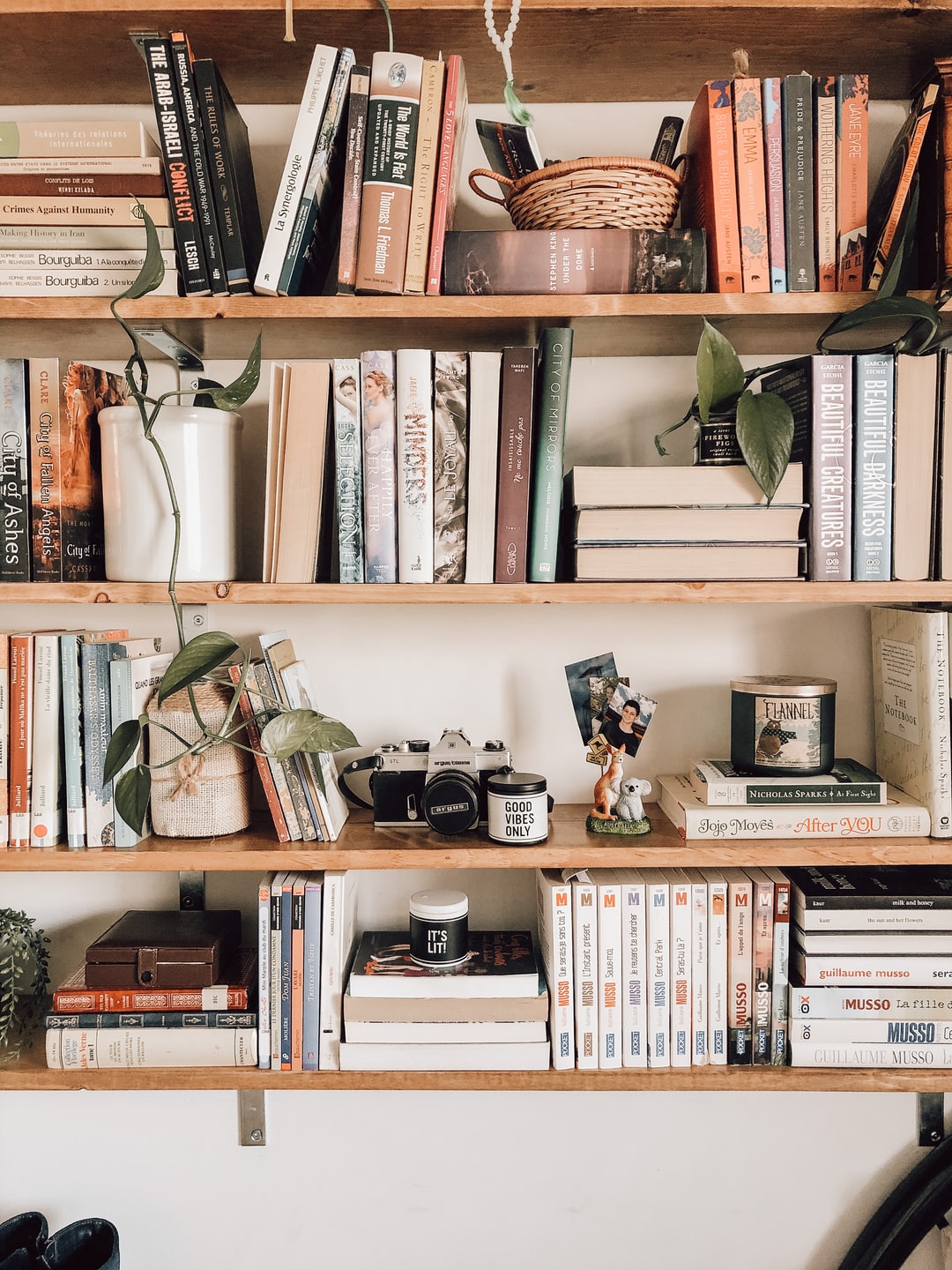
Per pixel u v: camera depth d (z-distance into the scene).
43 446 0.94
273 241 0.91
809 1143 1.19
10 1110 1.19
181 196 0.92
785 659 1.16
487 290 0.92
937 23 0.93
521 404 0.94
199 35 0.94
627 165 0.91
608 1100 1.19
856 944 0.99
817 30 0.94
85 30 0.93
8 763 0.98
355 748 1.16
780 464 0.91
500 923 1.18
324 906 0.99
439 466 0.95
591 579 0.95
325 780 1.00
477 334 1.02
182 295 0.92
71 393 0.94
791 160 0.93
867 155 0.98
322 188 0.93
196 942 1.02
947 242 0.92
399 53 0.91
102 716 0.98
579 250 0.92
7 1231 1.13
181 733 1.01
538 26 0.93
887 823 0.98
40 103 1.12
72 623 1.16
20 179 0.92
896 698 1.07
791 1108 1.19
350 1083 0.98
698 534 0.94
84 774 0.98
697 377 0.96
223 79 1.04
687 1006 1.00
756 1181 1.20
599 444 1.15
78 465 0.96
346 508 0.95
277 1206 1.20
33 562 0.95
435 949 1.00
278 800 0.99
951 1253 1.14
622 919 0.99
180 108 0.91
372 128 0.90
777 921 1.00
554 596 0.93
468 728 1.17
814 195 0.93
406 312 0.91
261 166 1.12
